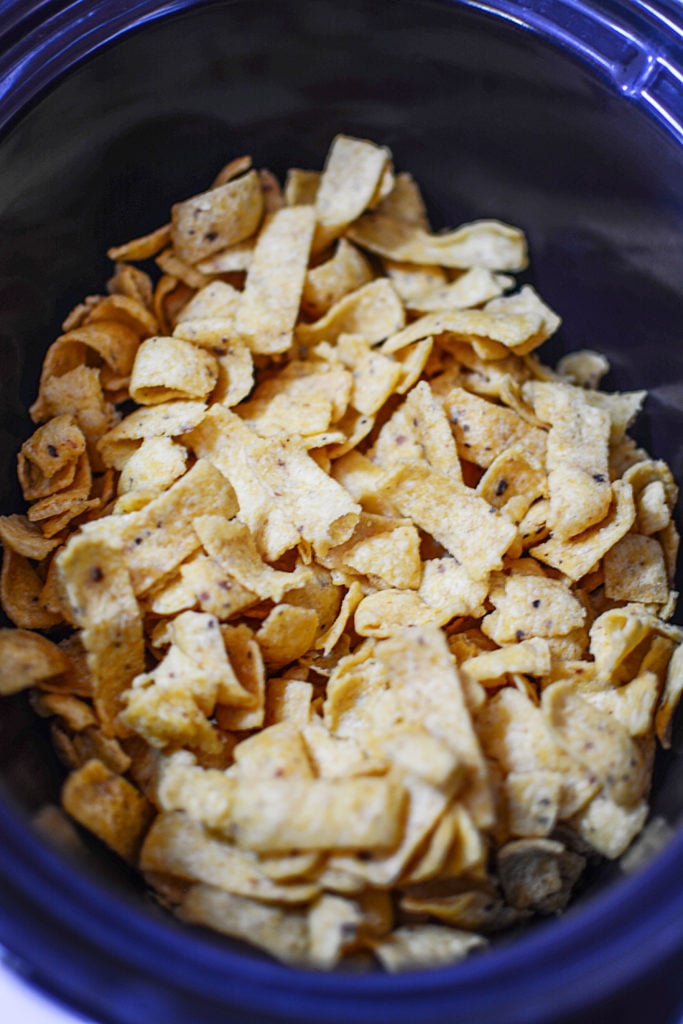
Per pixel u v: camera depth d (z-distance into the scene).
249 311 0.34
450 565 0.32
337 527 0.31
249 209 0.35
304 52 0.33
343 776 0.27
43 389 0.33
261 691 0.29
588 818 0.28
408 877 0.26
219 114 0.34
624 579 0.32
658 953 0.22
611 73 0.31
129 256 0.35
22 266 0.32
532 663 0.29
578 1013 0.23
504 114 0.33
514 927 0.27
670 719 0.30
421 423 0.33
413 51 0.33
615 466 0.34
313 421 0.33
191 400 0.33
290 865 0.26
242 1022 0.22
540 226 0.35
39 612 0.30
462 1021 0.22
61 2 0.30
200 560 0.30
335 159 0.36
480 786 0.26
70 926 0.22
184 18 0.31
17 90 0.30
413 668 0.28
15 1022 0.26
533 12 0.31
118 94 0.32
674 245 0.32
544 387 0.34
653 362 0.34
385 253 0.36
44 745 0.29
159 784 0.28
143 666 0.29
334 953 0.25
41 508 0.31
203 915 0.26
